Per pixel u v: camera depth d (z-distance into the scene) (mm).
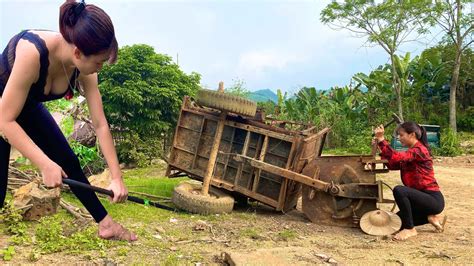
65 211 5176
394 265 3854
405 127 5348
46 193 4875
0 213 4691
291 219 5980
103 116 2969
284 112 20328
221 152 6391
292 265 3605
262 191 6242
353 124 19375
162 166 12570
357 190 5598
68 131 10070
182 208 5844
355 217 5551
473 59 21719
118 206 5781
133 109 13477
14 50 2490
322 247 4484
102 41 2299
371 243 4691
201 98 6176
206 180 6254
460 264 3908
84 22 2281
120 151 12945
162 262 3676
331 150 17656
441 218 6020
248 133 6301
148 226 4926
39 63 2408
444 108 22062
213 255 3953
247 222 5543
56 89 2658
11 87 2340
